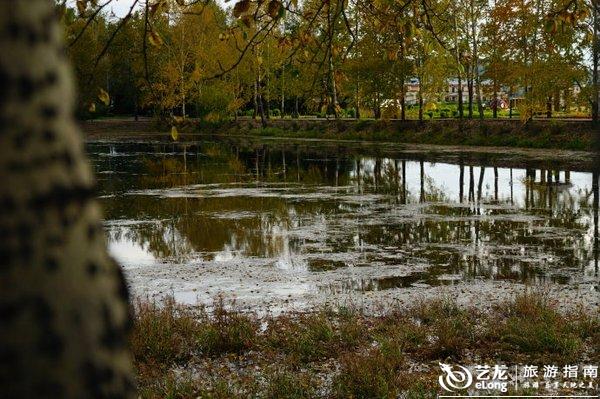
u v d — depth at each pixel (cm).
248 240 1845
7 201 76
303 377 829
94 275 81
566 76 3797
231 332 984
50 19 81
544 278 1406
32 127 77
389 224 2050
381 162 3881
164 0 400
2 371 75
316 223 2083
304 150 4844
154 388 811
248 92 6894
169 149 5147
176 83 5450
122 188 2959
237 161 4134
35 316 76
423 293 1296
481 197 2541
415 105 5422
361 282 1401
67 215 79
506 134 4456
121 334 84
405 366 868
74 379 78
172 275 1477
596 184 2766
